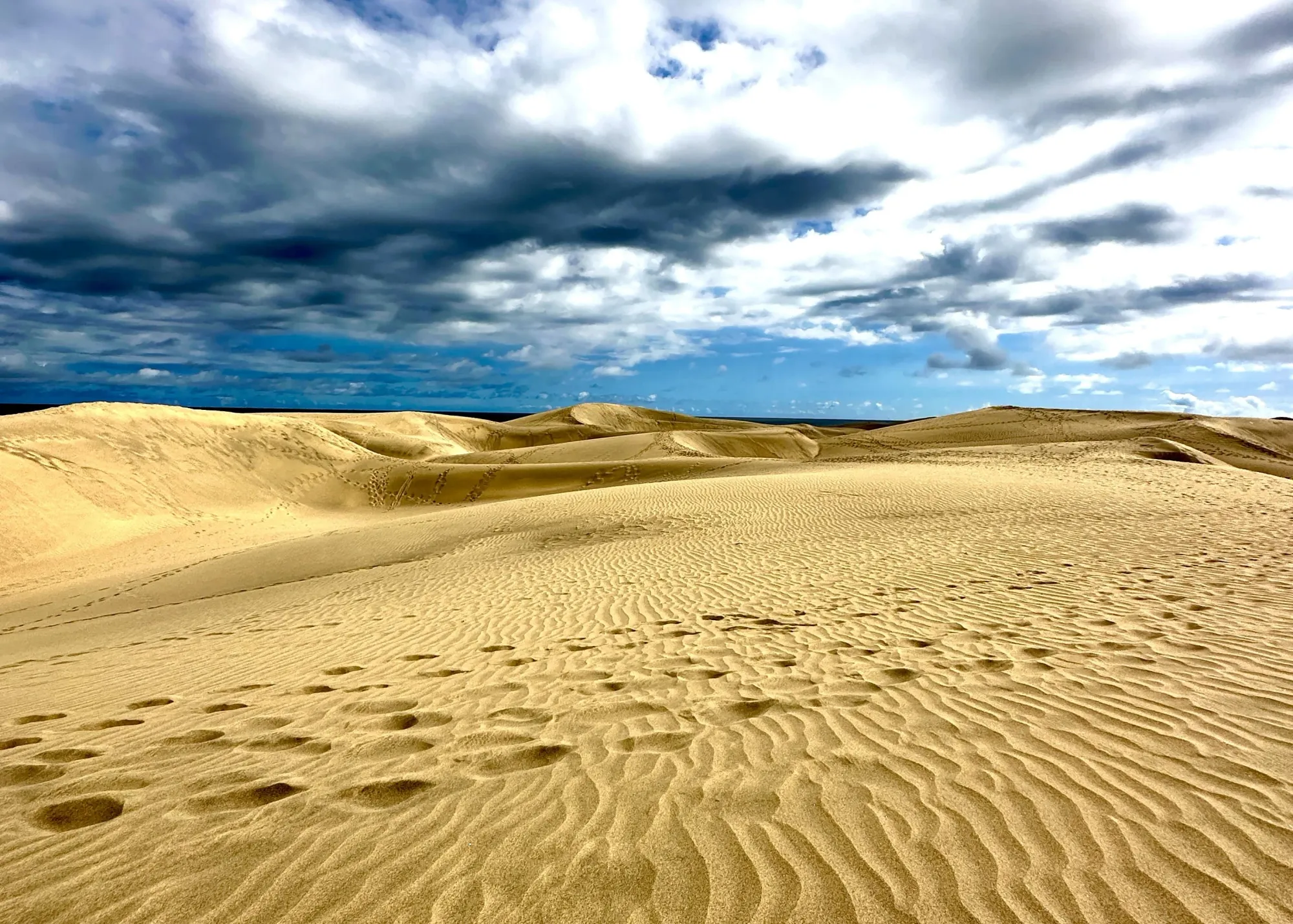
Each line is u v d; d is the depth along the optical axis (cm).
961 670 496
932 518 1430
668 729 398
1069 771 324
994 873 244
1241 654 497
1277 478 2133
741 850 262
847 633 627
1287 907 221
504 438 9094
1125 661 496
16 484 2444
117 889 245
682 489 2162
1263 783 305
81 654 772
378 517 3253
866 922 219
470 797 312
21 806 317
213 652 685
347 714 445
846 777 325
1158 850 255
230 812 302
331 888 242
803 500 1795
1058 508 1455
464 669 562
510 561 1270
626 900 233
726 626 684
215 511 2994
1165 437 5584
